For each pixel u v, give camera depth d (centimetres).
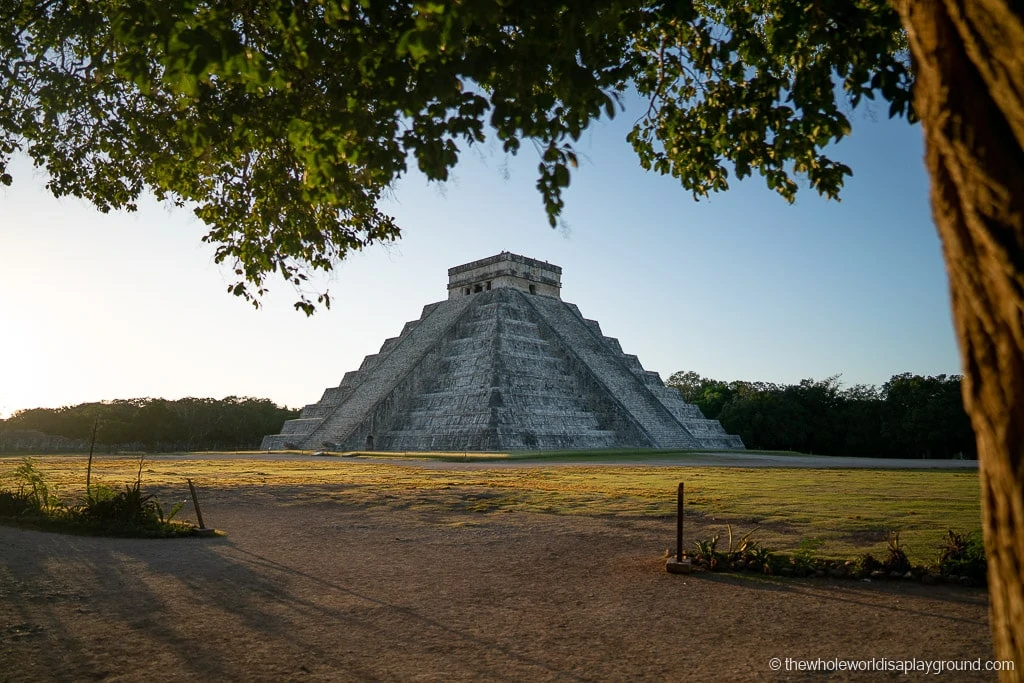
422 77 679
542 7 668
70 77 1035
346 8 673
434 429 6028
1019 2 178
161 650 752
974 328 206
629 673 678
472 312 7219
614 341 7950
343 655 736
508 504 2127
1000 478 199
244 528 1725
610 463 4209
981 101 195
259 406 10325
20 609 931
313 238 1153
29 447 9094
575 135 776
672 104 965
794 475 3159
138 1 650
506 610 927
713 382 11006
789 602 962
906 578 1095
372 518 1891
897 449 8050
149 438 9175
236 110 859
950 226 213
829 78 768
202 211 1169
